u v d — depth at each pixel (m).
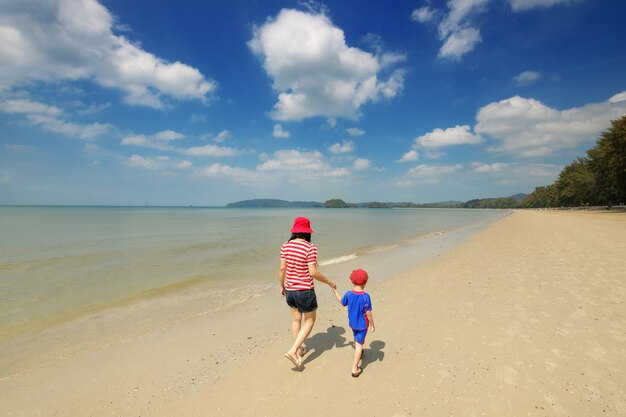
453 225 40.09
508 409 3.22
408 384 3.74
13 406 3.60
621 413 3.09
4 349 5.14
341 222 48.69
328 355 4.59
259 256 14.29
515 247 14.48
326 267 11.80
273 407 3.42
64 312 6.91
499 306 6.29
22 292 8.42
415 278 9.32
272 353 4.76
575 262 9.94
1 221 44.12
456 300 6.86
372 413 3.25
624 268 8.75
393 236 24.69
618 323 5.16
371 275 10.23
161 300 7.78
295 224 4.36
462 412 3.21
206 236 23.56
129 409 3.51
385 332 5.30
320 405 3.42
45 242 19.08
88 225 36.25
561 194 82.94
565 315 5.61
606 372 3.79
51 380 4.16
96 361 4.67
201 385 3.95
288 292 4.17
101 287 8.95
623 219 31.52
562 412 3.14
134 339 5.48
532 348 4.47
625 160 40.41
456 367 4.07
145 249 16.23
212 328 5.92
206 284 9.32
